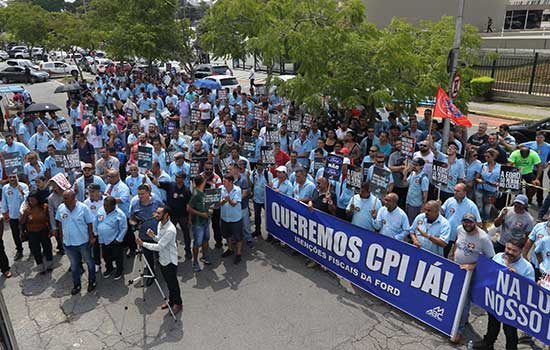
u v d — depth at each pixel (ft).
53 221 28.04
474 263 21.25
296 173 30.07
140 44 81.56
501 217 25.08
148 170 33.12
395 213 24.50
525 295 18.99
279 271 28.58
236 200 28.68
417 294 22.86
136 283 27.27
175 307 24.26
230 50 64.75
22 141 49.96
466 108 44.32
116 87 80.64
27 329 23.09
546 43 96.73
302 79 41.45
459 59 46.55
